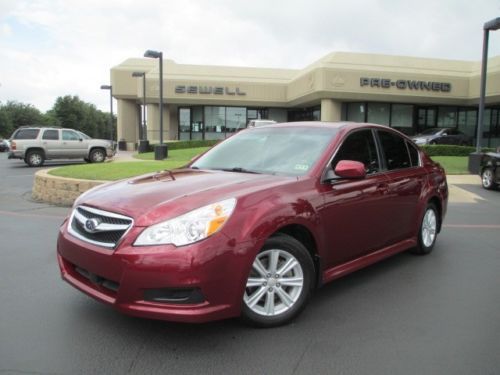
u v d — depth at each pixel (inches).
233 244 132.8
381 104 1323.8
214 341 140.0
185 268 125.7
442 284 195.6
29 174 731.4
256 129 211.2
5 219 329.1
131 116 1640.0
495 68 1192.8
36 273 204.8
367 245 187.0
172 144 1234.6
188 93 1443.2
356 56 1234.6
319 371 124.6
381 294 182.9
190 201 137.3
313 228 156.5
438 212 249.4
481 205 430.6
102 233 138.7
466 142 1187.9
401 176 209.8
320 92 1194.0
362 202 179.2
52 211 363.9
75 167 508.7
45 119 4244.6
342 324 154.0
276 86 1496.1
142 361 128.6
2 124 3725.4
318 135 186.1
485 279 203.2
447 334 147.9
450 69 1296.8
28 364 126.6
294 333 146.5
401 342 141.9
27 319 155.6
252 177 163.0
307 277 154.1
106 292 136.9
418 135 1222.3
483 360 131.4
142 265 126.6
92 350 134.6
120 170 473.4
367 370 125.3
